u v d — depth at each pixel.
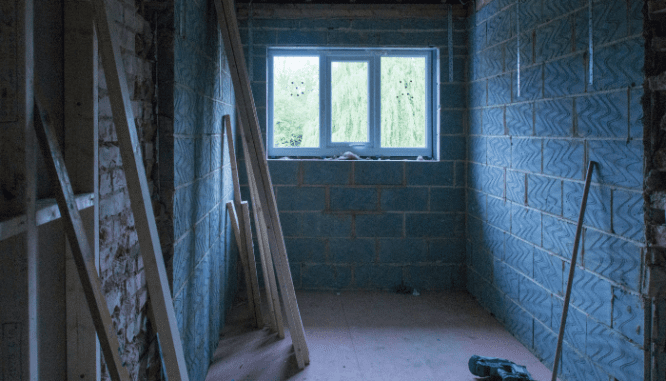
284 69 4.55
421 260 4.49
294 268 4.49
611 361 2.31
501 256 3.65
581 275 2.56
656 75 2.03
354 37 4.39
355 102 4.60
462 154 4.45
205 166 2.89
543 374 2.85
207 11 2.94
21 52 0.90
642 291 2.10
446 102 4.43
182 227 2.28
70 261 1.22
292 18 4.37
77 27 1.21
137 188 1.23
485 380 2.77
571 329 2.66
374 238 4.48
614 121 2.28
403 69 4.58
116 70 1.19
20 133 0.91
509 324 3.51
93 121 1.22
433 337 3.42
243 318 3.77
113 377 1.01
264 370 2.91
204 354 2.81
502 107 3.60
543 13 2.95
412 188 4.46
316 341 3.34
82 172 1.21
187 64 2.38
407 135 4.62
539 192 3.03
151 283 1.28
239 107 2.98
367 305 4.10
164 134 2.12
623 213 2.22
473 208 4.28
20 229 0.89
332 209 4.46
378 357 3.09
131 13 1.83
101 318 1.00
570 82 2.66
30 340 0.92
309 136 4.61
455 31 4.40
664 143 2.04
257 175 2.96
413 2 4.35
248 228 3.62
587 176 2.43
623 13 2.20
